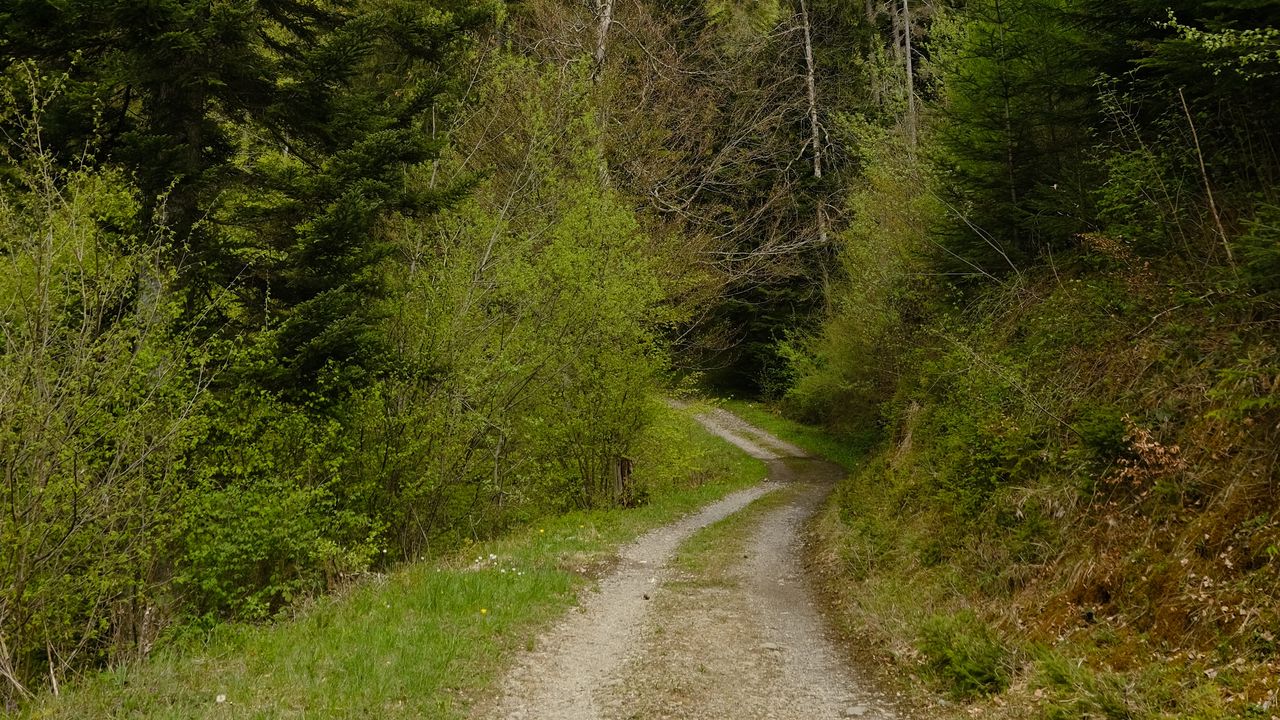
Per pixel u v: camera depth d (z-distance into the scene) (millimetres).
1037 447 8781
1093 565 6781
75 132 9531
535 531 14562
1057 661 5828
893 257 19922
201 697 6145
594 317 15945
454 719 5816
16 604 7863
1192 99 9164
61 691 7098
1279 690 4547
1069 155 12148
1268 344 6766
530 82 17766
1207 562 5859
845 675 7000
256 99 11320
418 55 13602
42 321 7797
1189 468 6711
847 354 24547
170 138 9633
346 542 12742
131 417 8453
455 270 14336
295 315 10547
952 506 9688
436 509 14352
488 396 14633
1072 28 11031
